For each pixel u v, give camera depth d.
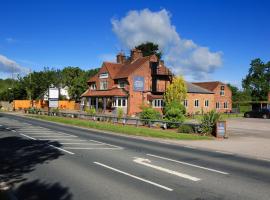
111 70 60.16
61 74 81.62
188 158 15.55
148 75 57.28
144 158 15.02
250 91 102.38
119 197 8.80
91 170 12.15
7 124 34.28
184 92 53.91
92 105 61.72
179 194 9.21
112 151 17.09
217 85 72.75
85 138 23.02
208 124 26.62
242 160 15.69
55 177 11.01
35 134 24.83
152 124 32.44
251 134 28.47
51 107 57.62
